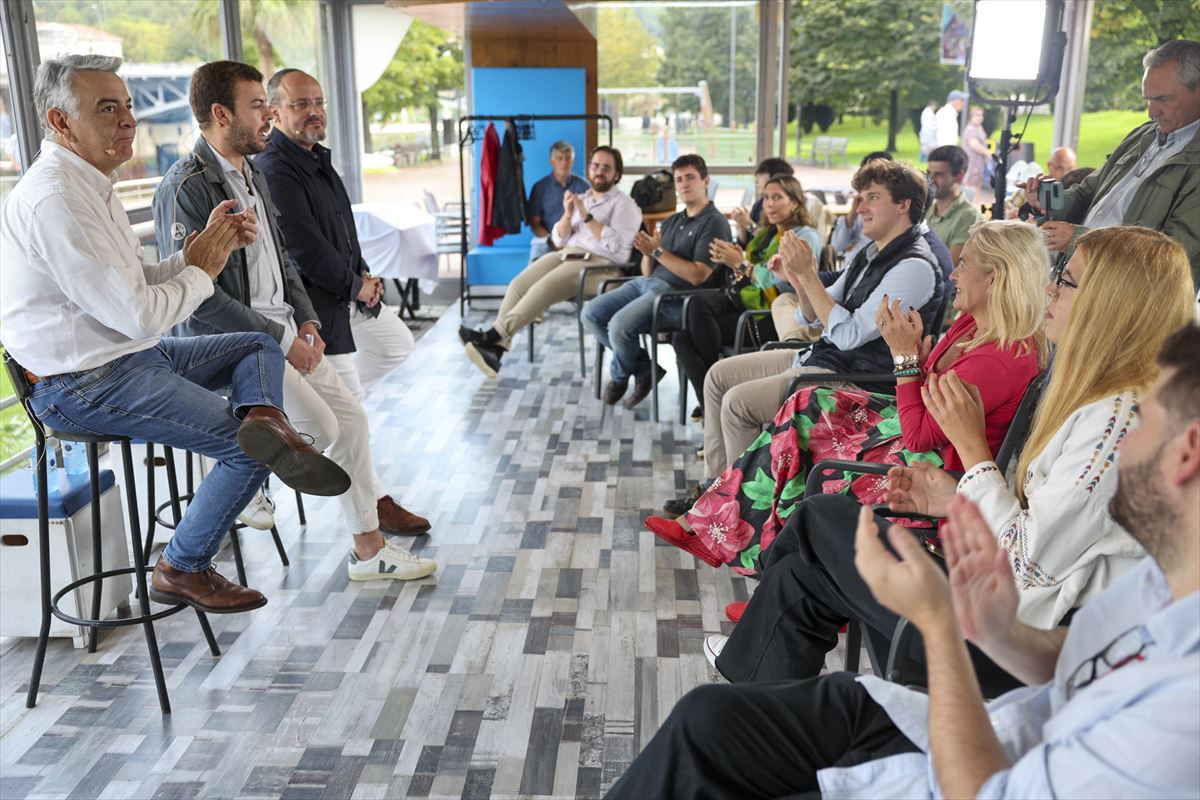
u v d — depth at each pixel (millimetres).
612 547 3611
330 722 2559
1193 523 1065
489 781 2322
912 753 1396
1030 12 4027
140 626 3061
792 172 5078
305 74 3629
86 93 2432
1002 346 2479
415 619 3094
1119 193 3775
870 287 3352
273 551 3598
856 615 2033
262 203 3248
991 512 1964
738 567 3156
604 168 6016
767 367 3814
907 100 9859
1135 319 1809
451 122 9203
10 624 2926
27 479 3041
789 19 8164
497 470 4402
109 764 2389
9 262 2451
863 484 2920
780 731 1519
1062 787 1070
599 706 2623
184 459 3686
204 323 3006
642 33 8352
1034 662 1375
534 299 5801
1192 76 3410
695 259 5137
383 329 4180
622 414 5203
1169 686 1034
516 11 6508
